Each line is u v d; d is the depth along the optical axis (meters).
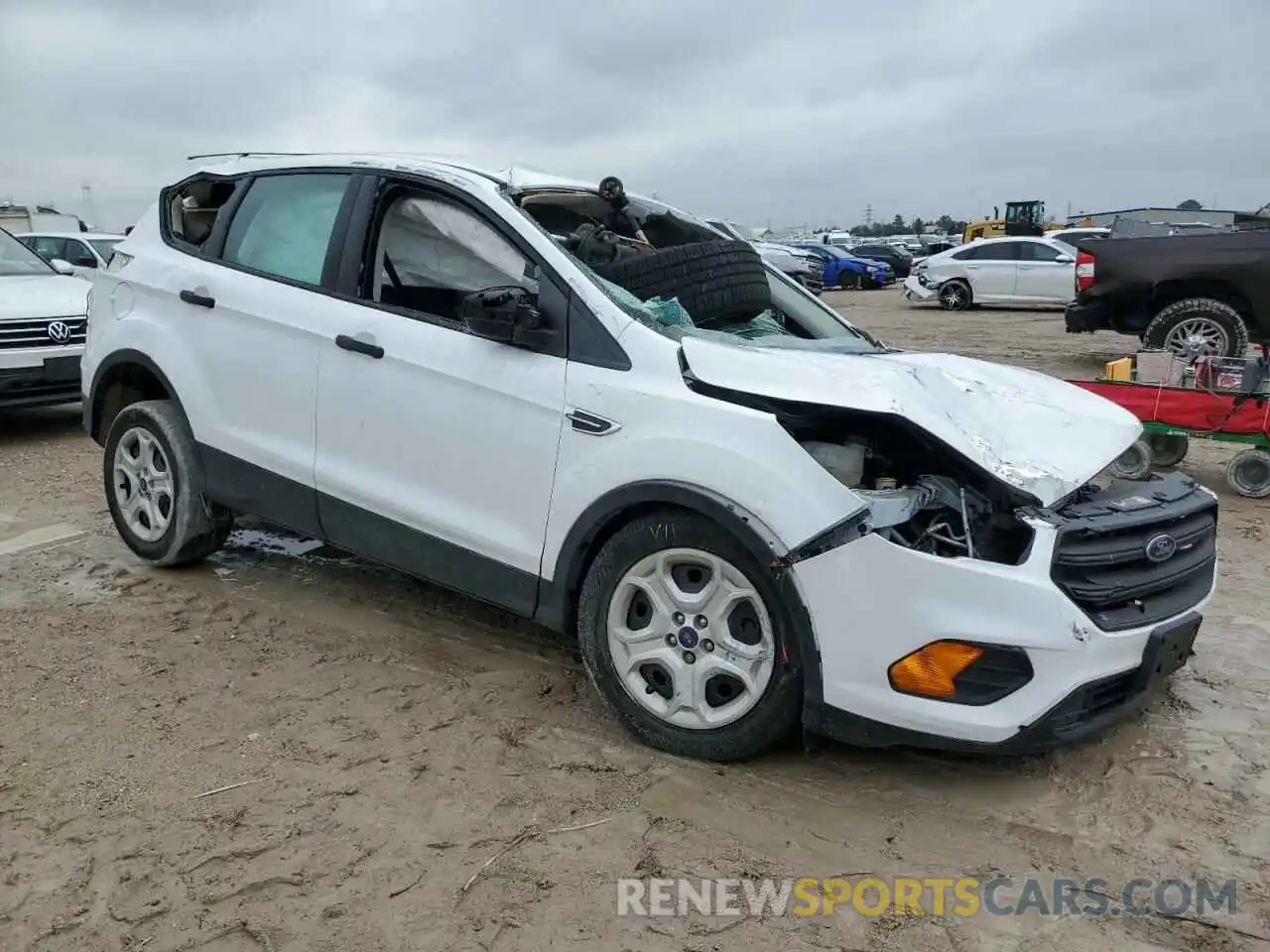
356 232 4.20
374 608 4.76
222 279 4.60
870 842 3.02
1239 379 7.15
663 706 3.44
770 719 3.23
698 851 2.96
